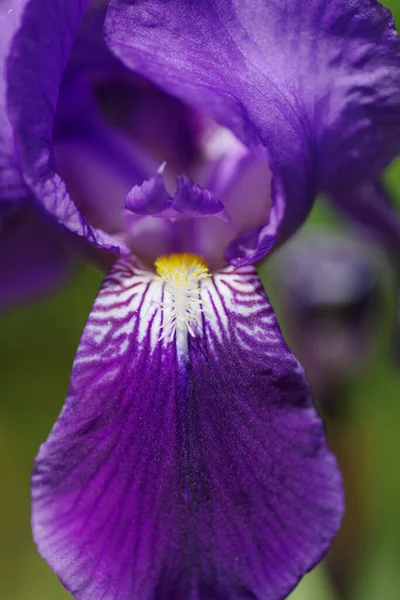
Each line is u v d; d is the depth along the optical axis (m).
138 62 0.30
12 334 0.47
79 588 0.31
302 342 0.39
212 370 0.32
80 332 0.47
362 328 0.39
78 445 0.31
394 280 0.39
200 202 0.32
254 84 0.31
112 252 0.33
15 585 0.48
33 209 0.35
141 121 0.34
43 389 0.48
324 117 0.32
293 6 0.32
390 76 0.32
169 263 0.33
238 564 0.31
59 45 0.31
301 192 0.32
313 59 0.32
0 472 0.49
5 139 0.33
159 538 0.31
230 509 0.31
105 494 0.31
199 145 0.34
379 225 0.38
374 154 0.34
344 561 0.37
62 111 0.34
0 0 0.33
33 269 0.38
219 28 0.31
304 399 0.31
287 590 0.30
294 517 0.31
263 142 0.31
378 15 0.32
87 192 0.34
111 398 0.31
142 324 0.32
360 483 0.38
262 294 0.32
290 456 0.31
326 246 0.40
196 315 0.32
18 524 0.49
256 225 0.33
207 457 0.31
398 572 0.44
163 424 0.31
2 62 0.33
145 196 0.31
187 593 0.31
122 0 0.31
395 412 0.45
